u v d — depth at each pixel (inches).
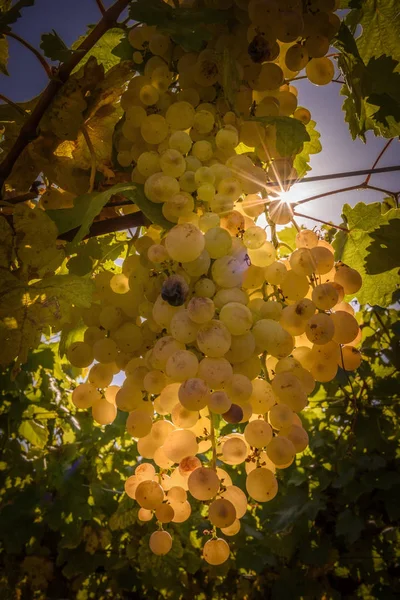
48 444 61.5
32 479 58.3
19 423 55.4
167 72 17.4
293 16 15.9
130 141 18.4
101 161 19.5
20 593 58.7
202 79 16.9
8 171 18.0
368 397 49.9
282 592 56.9
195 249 13.7
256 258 15.1
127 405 15.4
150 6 16.4
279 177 16.6
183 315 13.8
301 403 14.3
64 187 19.4
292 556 57.2
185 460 13.8
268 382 15.3
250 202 15.9
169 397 14.5
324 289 14.9
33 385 56.0
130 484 15.1
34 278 16.8
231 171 15.7
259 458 14.3
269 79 17.1
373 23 21.1
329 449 54.9
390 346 48.8
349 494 50.3
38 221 16.2
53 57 18.0
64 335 20.3
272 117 16.3
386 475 50.5
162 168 15.4
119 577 60.0
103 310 16.8
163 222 15.2
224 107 17.2
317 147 22.0
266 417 14.7
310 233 16.6
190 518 55.4
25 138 17.9
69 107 18.2
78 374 30.1
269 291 15.7
